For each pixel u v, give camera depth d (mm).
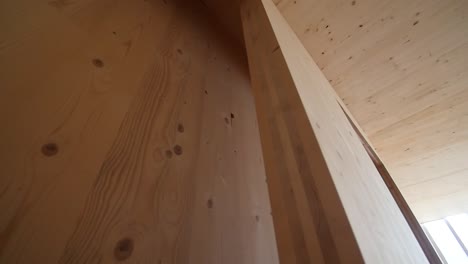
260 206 869
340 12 1328
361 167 650
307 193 353
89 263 366
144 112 611
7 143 350
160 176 563
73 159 419
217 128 882
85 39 562
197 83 908
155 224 493
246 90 1271
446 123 1884
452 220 4254
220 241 627
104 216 418
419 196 2928
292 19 1383
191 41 1026
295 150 417
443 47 1421
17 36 433
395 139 2084
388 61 1526
